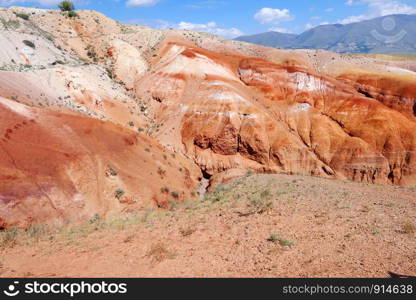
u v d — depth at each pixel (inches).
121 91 1994.3
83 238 430.9
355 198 527.8
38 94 1325.0
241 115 1859.0
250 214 455.2
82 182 890.1
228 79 2172.7
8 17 2140.7
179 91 2071.9
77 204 833.5
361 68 2608.3
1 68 1424.7
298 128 1932.8
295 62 2753.4
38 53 1847.9
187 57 2237.9
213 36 3221.0
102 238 418.0
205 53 2357.3
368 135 1824.6
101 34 2655.0
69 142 969.5
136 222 502.3
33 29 2164.1
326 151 1817.2
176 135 1854.1
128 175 1027.9
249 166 1754.4
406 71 2544.3
